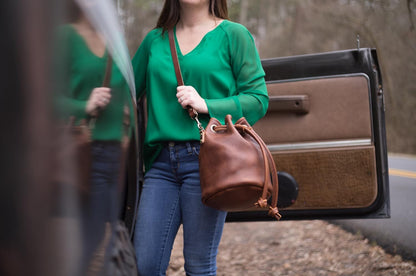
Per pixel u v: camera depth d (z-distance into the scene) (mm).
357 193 2992
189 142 2424
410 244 4777
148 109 2574
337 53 3012
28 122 982
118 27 1673
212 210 2451
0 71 964
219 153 2219
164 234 2467
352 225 6062
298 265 4988
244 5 39688
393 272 4219
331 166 3006
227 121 2285
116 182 1505
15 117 972
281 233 6766
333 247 5418
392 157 14383
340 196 3012
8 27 977
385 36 24031
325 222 6789
